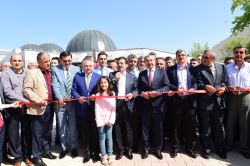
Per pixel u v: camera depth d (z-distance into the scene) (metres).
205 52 5.76
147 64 5.84
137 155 5.95
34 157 5.39
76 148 6.02
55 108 5.93
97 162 5.61
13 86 5.29
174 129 5.86
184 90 5.67
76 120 6.00
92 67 5.84
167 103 6.07
